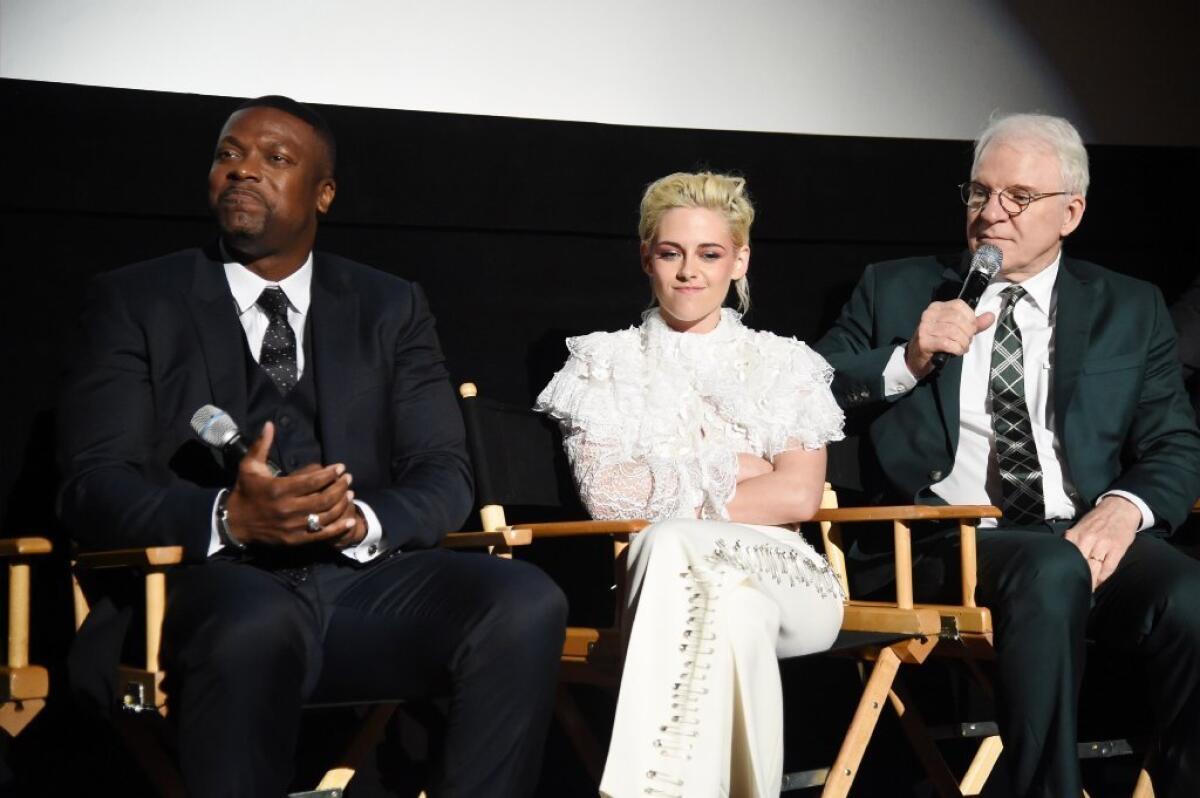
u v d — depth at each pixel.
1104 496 7.30
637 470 6.74
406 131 7.74
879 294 7.96
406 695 5.68
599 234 8.20
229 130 6.01
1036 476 7.45
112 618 5.70
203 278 6.05
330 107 7.59
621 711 5.69
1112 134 9.33
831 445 7.67
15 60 7.07
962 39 9.01
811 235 8.61
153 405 5.87
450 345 7.94
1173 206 9.32
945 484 7.59
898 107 8.87
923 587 7.12
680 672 5.70
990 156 7.63
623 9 8.26
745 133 8.46
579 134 8.11
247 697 5.08
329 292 6.25
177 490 5.54
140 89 7.24
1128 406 7.53
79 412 5.76
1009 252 7.57
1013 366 7.56
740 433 6.89
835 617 6.48
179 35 7.37
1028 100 9.15
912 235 8.83
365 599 5.75
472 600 5.48
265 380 6.01
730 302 8.47
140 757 5.72
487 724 5.37
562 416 6.95
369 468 6.09
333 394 6.06
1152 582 6.91
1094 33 9.30
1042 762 6.32
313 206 6.15
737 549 6.02
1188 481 7.38
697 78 8.41
